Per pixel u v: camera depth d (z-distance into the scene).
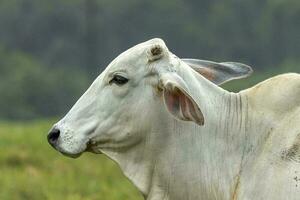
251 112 8.30
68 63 74.06
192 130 8.23
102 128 8.28
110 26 75.31
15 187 14.69
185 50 73.12
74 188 15.09
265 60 70.38
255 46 70.69
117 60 8.28
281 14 70.25
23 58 68.81
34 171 16.12
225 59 71.31
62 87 61.56
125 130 8.27
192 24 73.69
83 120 8.32
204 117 8.24
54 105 60.19
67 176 16.00
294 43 70.38
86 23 74.88
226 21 72.94
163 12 75.62
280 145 8.08
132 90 8.23
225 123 8.30
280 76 8.30
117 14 75.56
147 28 75.50
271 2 70.56
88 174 16.48
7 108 58.00
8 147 18.31
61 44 74.81
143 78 8.20
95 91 8.34
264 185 8.02
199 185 8.20
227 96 8.38
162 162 8.24
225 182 8.18
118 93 8.25
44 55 75.94
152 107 8.21
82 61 74.31
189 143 8.22
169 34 74.44
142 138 8.27
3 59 67.25
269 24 70.44
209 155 8.23
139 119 8.23
